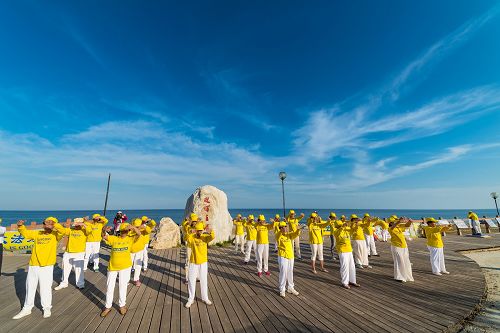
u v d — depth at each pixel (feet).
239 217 43.37
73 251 23.43
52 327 16.24
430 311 18.42
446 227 28.73
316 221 30.25
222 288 23.84
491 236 61.52
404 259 25.88
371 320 16.98
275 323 16.66
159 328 16.08
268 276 27.94
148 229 25.86
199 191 52.95
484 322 18.24
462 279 26.43
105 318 17.49
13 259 36.14
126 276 18.66
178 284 25.03
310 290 23.17
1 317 17.69
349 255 24.32
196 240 20.11
